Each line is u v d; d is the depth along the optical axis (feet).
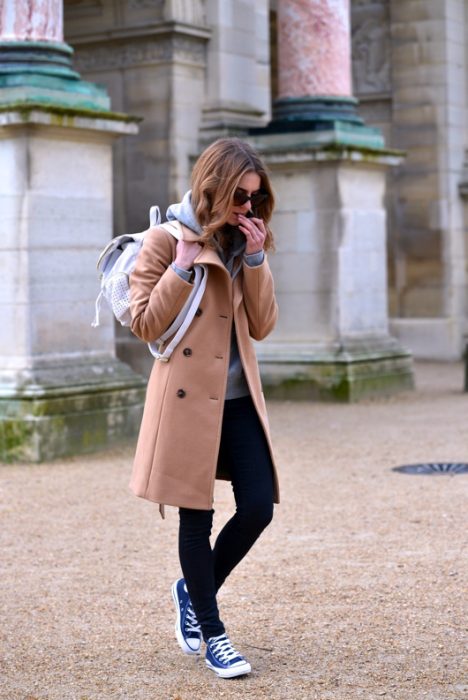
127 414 58.85
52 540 38.42
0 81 56.29
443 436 61.41
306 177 78.59
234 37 83.71
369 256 81.20
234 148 23.73
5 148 55.52
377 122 109.91
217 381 24.07
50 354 56.18
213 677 24.48
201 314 24.14
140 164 82.07
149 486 24.07
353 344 78.95
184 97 81.15
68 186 57.00
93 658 26.00
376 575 32.81
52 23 57.77
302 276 79.15
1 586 32.55
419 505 43.32
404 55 108.06
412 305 108.99
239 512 24.34
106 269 25.11
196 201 23.93
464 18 109.91
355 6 110.22
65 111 55.16
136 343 84.23
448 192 107.34
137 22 81.00
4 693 23.76
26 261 55.11
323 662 25.30
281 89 80.12
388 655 25.70
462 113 109.70
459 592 30.78
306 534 38.60
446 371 99.14
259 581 32.45
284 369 78.79
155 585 32.48
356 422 67.62
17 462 54.19
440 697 23.03
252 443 24.45
